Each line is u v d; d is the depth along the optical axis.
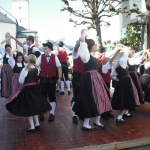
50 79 4.53
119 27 13.06
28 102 3.82
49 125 4.31
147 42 8.12
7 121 4.66
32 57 4.02
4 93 5.64
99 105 3.79
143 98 5.07
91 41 3.96
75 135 3.77
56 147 3.32
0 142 3.56
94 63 3.90
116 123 4.33
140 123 4.32
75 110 3.91
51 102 4.61
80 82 4.32
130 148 3.46
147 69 5.38
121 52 4.37
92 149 3.29
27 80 3.92
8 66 5.67
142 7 11.07
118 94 4.32
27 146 3.39
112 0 9.41
